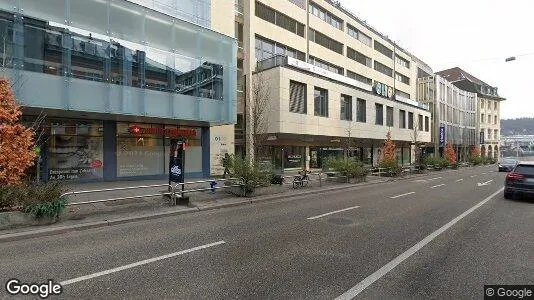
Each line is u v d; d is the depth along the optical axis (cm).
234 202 1247
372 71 4584
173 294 453
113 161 1819
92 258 607
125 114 1608
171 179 1203
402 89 5522
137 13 1661
